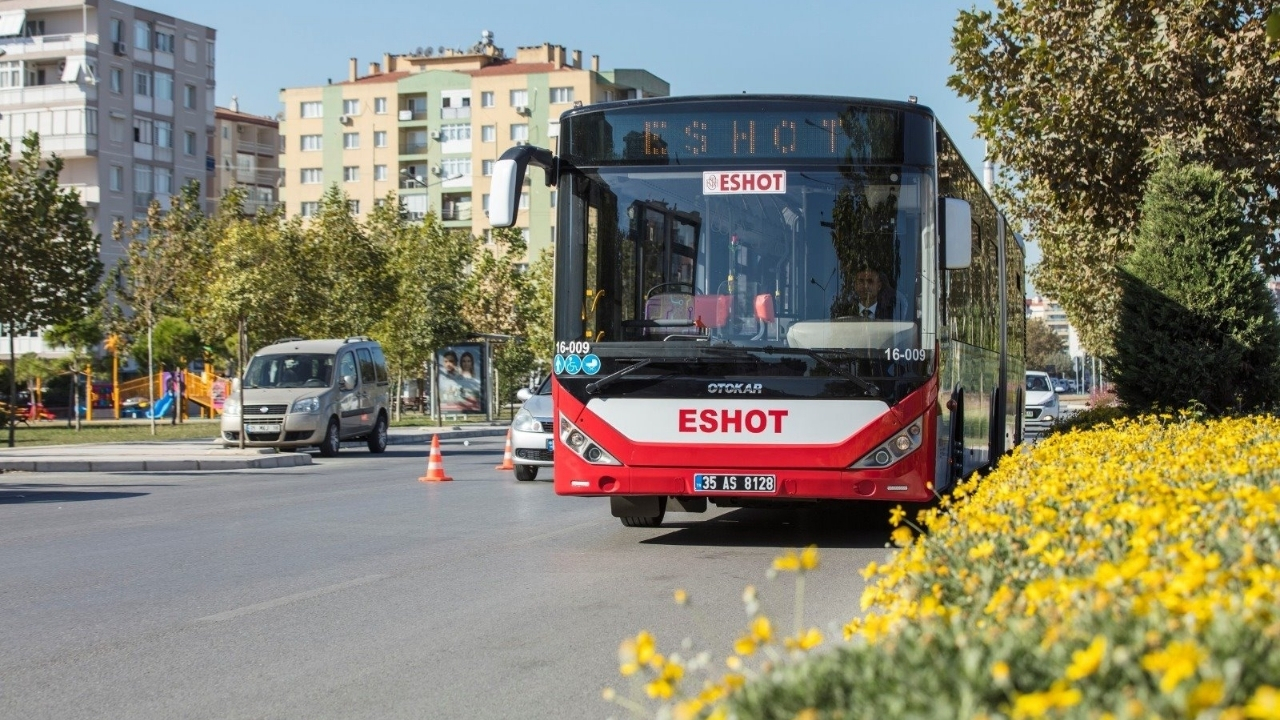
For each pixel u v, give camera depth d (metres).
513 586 9.78
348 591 9.62
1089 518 5.12
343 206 45.44
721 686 3.62
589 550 11.84
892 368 11.10
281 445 29.34
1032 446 11.68
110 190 82.50
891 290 11.18
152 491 19.36
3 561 11.48
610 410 11.38
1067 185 20.91
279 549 12.14
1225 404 18.22
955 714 3.05
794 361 11.16
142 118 85.00
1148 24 19.64
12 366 29.30
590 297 11.47
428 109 108.12
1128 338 18.52
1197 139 19.28
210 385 56.25
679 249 11.38
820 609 8.60
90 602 9.25
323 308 40.91
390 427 47.28
